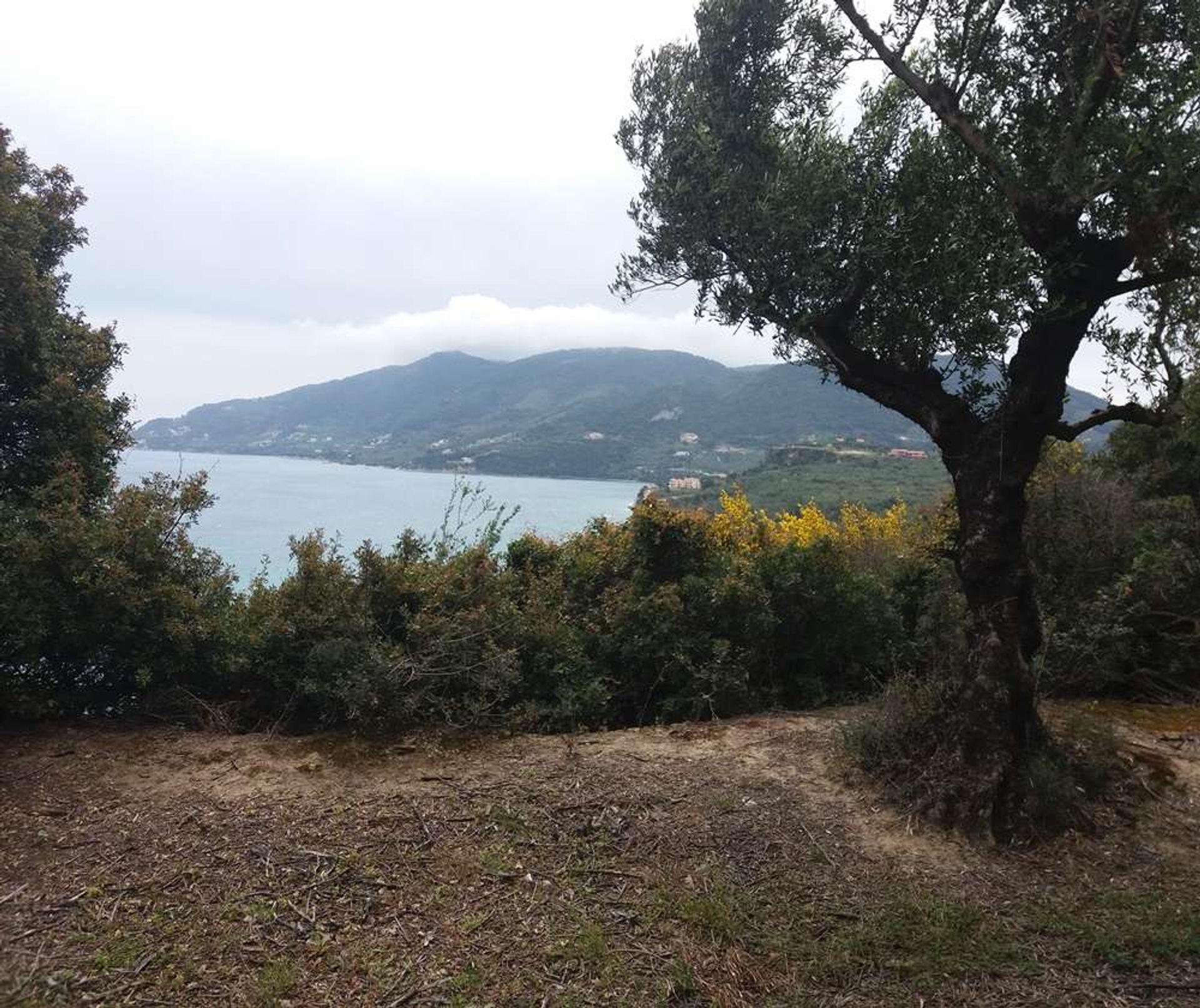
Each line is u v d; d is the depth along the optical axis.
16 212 5.50
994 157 3.93
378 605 5.94
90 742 5.04
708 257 4.67
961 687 4.42
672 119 4.66
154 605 5.33
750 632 6.59
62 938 3.11
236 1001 2.80
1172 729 5.95
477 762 4.96
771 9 4.48
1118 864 3.89
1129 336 4.75
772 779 4.77
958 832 4.13
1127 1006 2.88
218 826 4.01
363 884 3.55
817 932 3.33
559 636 6.28
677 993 2.92
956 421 4.41
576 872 3.72
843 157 4.39
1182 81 3.56
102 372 6.38
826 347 4.51
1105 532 7.80
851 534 9.93
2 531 5.05
